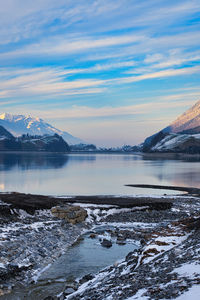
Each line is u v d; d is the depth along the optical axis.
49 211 58.22
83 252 38.81
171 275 18.80
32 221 50.59
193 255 21.89
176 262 21.92
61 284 28.14
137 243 42.75
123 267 28.00
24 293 26.06
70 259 35.91
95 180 151.38
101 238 45.81
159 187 123.69
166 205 69.81
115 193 107.81
